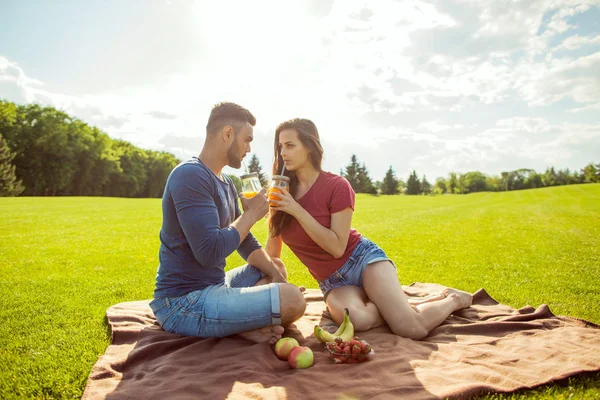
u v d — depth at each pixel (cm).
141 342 306
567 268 684
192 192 292
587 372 248
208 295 304
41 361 288
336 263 348
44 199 3244
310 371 261
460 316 379
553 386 239
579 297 492
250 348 288
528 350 289
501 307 400
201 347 292
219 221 317
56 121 5647
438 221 1730
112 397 228
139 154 7312
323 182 349
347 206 334
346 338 297
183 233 304
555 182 11469
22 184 5284
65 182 5612
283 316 302
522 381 242
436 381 242
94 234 1189
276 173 368
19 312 421
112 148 6869
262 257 357
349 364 270
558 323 344
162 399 226
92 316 404
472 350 290
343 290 346
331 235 329
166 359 279
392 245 1000
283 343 288
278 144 363
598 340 304
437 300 379
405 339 312
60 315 407
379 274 334
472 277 625
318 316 384
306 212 327
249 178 327
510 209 2622
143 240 1080
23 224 1434
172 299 314
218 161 322
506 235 1193
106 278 616
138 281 596
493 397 227
